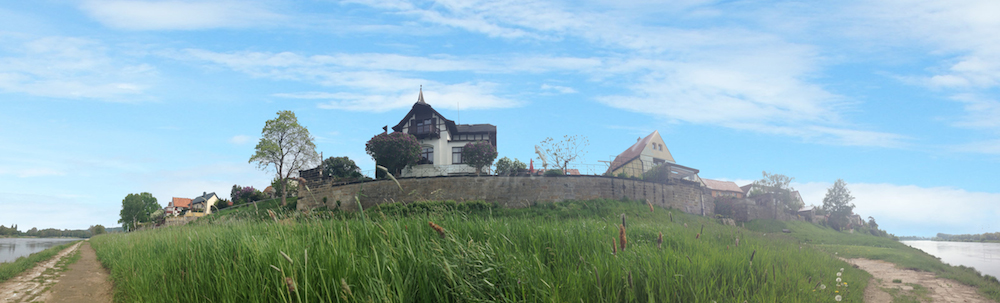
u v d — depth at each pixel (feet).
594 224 34.94
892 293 27.96
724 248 29.84
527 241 24.26
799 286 22.20
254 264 19.07
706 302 16.88
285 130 146.10
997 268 45.01
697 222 96.37
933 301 26.00
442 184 102.06
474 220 27.71
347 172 144.77
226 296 17.02
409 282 15.15
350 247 18.69
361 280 14.93
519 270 16.07
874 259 48.03
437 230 17.61
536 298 14.44
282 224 26.61
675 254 23.16
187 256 24.35
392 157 131.34
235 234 27.78
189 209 282.97
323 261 16.75
